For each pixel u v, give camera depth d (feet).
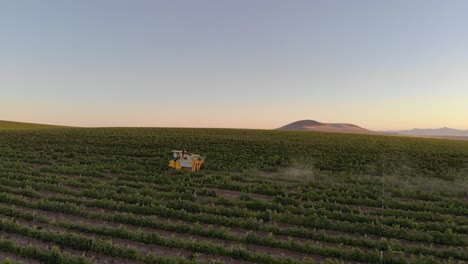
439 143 188.55
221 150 129.29
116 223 47.01
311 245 38.86
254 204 56.39
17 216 46.75
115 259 36.14
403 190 68.59
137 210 51.65
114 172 83.71
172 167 88.33
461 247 40.60
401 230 44.83
